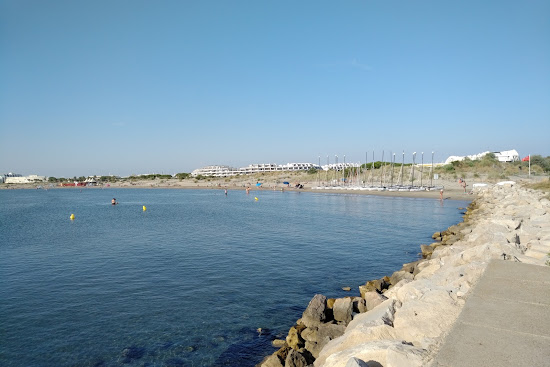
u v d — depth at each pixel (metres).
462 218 48.72
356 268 23.16
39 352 13.00
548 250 14.30
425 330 8.32
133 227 43.72
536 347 5.66
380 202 76.06
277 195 108.62
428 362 6.00
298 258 25.80
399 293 11.84
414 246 30.08
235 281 20.55
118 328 14.75
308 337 12.63
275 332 14.34
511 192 54.12
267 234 36.38
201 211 63.81
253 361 12.30
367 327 8.99
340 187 116.75
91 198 115.56
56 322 15.34
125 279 21.11
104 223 48.69
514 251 13.90
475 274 10.88
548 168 112.50
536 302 7.59
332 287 19.45
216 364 12.15
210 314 16.03
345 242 31.80
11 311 16.48
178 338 13.91
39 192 173.50
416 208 62.94
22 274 22.42
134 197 114.25
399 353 6.41
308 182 151.88
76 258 26.64
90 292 18.94
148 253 27.95
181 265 24.08
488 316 6.91
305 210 62.28
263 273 22.03
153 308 16.73
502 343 5.83
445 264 14.98
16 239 35.97
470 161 125.25
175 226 43.72
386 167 139.12
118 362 12.33
